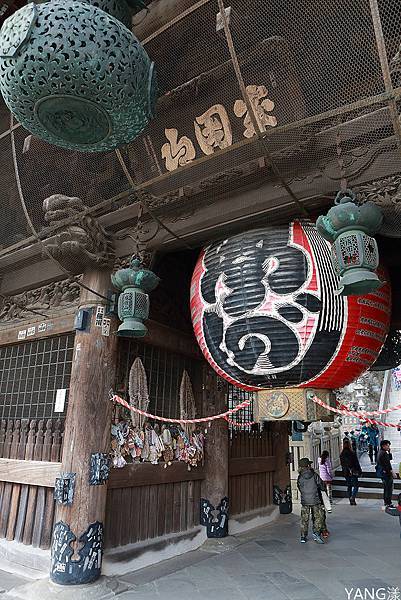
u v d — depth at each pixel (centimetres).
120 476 541
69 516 488
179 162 442
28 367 662
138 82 241
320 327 349
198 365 738
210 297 392
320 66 335
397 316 601
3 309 733
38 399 627
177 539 620
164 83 415
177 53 399
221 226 451
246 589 499
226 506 695
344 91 334
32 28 219
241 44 368
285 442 971
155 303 650
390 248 554
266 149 324
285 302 353
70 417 526
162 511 609
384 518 966
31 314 678
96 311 554
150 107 258
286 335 352
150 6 419
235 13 353
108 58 226
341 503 1207
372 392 3008
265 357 359
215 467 700
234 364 376
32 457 586
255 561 609
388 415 1955
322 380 362
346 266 274
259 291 362
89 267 571
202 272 412
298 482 760
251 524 803
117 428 551
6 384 689
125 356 598
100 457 512
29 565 538
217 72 385
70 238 522
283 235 377
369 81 321
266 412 374
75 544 480
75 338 563
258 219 425
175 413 667
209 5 362
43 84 227
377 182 348
